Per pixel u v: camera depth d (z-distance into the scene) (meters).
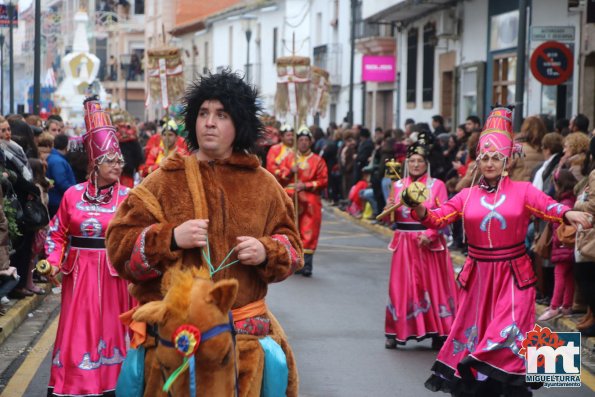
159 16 72.19
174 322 5.10
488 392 8.53
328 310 13.70
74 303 8.44
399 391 9.36
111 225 5.50
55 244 8.60
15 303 13.29
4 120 12.29
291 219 5.77
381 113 40.38
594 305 11.59
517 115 17.91
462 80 30.30
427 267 11.33
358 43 39.75
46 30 50.16
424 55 34.03
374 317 13.23
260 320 5.60
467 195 8.55
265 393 5.61
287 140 17.64
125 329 8.53
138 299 5.60
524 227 8.37
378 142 26.83
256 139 5.73
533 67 17.31
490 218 8.34
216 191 5.50
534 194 8.33
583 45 22.09
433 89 33.22
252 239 5.39
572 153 12.97
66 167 14.70
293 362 5.86
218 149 5.58
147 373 5.48
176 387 5.15
